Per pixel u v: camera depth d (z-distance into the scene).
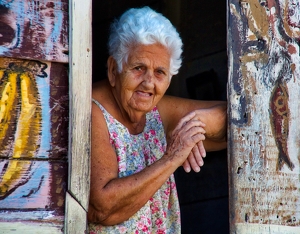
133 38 3.51
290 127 3.89
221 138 3.96
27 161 3.14
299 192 3.85
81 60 3.25
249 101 3.82
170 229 3.81
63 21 3.25
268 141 3.83
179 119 4.00
